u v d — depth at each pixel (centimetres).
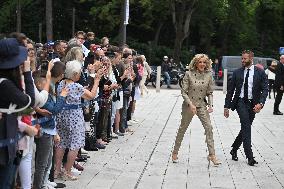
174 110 2112
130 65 1429
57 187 859
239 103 1107
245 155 1191
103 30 5059
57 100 784
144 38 5344
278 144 1384
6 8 5156
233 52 5834
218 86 3719
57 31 5000
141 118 1830
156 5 4547
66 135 896
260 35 6022
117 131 1407
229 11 5369
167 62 3538
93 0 4778
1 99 540
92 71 1048
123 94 1407
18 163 588
